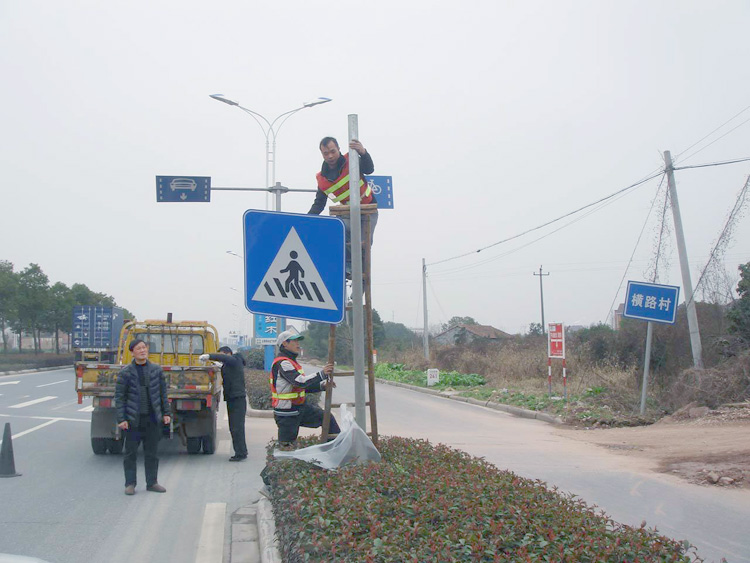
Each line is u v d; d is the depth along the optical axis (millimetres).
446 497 4695
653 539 4023
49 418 16547
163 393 8758
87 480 9484
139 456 11719
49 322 48500
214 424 12078
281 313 5129
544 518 4352
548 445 12961
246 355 40000
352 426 5707
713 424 14203
